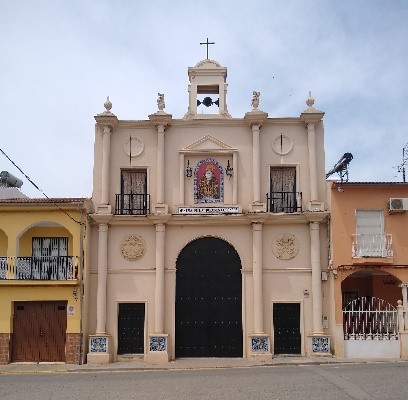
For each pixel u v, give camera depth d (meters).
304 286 24.84
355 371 19.05
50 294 24.33
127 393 15.55
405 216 24.64
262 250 25.00
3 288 24.41
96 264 25.11
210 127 26.09
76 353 23.88
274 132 26.05
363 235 24.53
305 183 25.59
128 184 26.08
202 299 25.08
